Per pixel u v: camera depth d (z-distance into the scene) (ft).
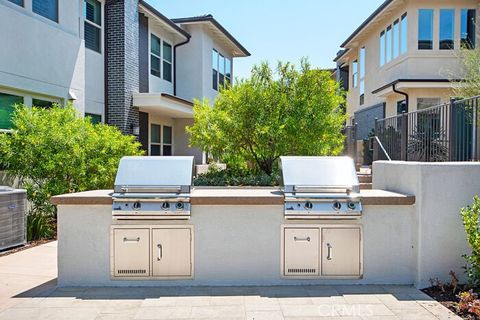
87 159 26.05
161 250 14.83
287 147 28.55
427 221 14.69
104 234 14.82
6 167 24.79
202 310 12.60
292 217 14.58
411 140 29.68
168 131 57.47
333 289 14.53
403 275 15.15
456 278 14.23
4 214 20.30
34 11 29.25
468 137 23.22
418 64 46.42
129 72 42.09
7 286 14.92
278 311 12.52
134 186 14.49
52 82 30.78
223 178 27.63
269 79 29.94
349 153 43.80
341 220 14.90
